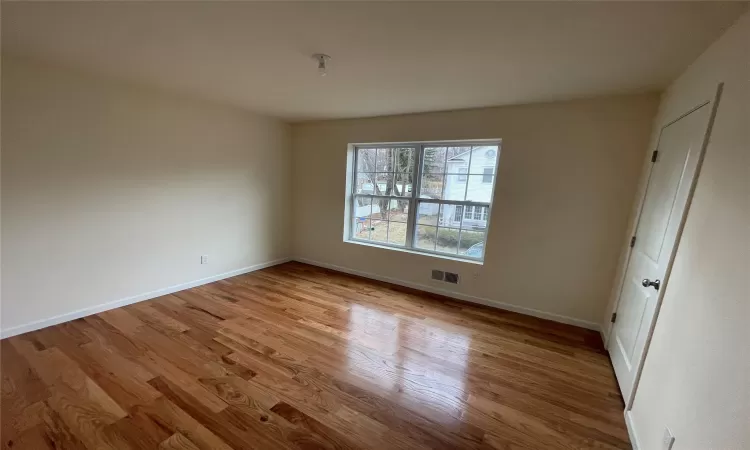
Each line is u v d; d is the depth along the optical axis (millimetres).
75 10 1517
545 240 3037
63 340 2365
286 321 2846
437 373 2170
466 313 3180
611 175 2697
